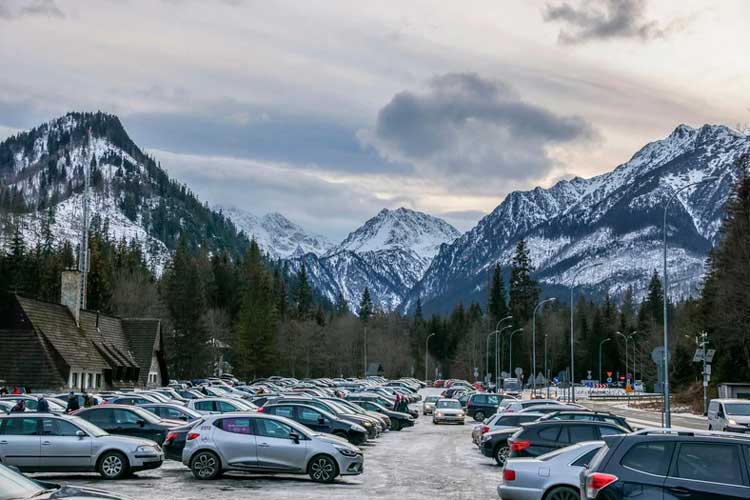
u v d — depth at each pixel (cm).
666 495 1320
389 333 19675
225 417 2544
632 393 11988
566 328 17938
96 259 11169
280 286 18388
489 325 17088
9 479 1310
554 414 2742
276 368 13538
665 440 1366
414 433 5084
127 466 2486
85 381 6944
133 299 11931
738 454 1338
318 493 2255
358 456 2564
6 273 11488
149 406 3431
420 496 2225
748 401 4081
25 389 5978
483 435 3136
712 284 8525
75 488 1317
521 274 17538
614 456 1372
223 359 14038
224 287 16150
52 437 2461
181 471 2723
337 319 18775
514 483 1847
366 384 9850
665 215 4231
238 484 2420
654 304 17562
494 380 16138
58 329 6906
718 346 8025
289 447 2495
